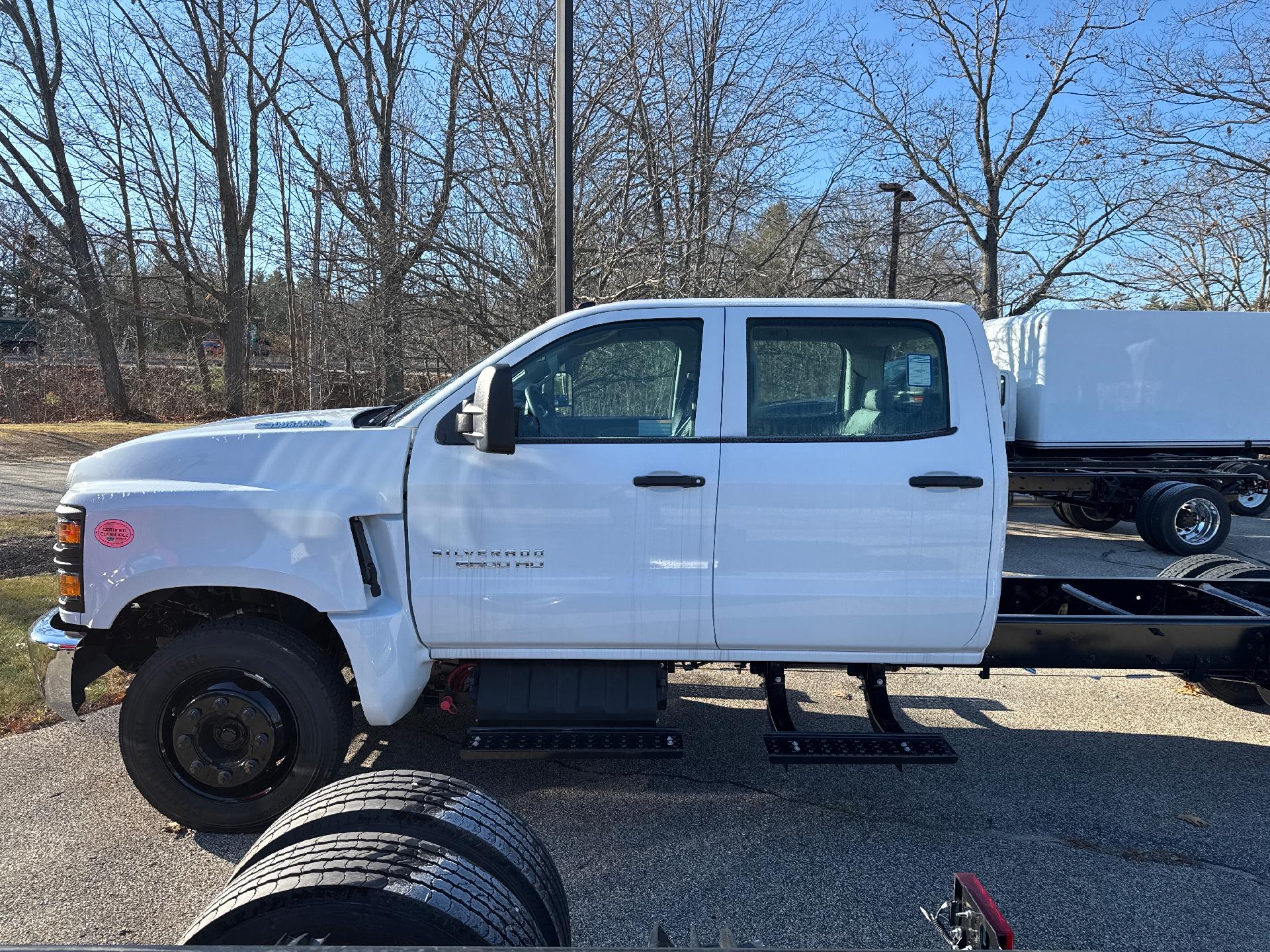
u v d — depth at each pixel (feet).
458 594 11.20
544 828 11.59
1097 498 34.12
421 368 45.14
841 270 58.65
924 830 11.60
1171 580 15.49
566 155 26.27
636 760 13.71
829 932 9.32
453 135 42.70
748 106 46.32
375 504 11.06
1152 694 17.19
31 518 33.17
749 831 11.56
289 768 10.87
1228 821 11.96
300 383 74.18
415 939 5.45
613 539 11.18
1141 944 9.18
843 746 11.03
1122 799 12.60
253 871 5.91
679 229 42.50
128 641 12.13
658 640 11.44
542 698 11.54
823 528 11.20
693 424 11.48
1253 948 9.13
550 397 11.78
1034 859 10.89
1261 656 12.85
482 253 40.63
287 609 11.80
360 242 42.73
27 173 77.66
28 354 90.74
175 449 11.19
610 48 40.65
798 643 11.55
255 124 84.99
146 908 9.63
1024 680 17.90
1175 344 36.35
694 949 5.14
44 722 14.70
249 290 90.99
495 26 40.73
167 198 87.15
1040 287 82.48
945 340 11.58
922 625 11.43
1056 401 36.52
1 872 10.32
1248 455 37.50
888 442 11.32
